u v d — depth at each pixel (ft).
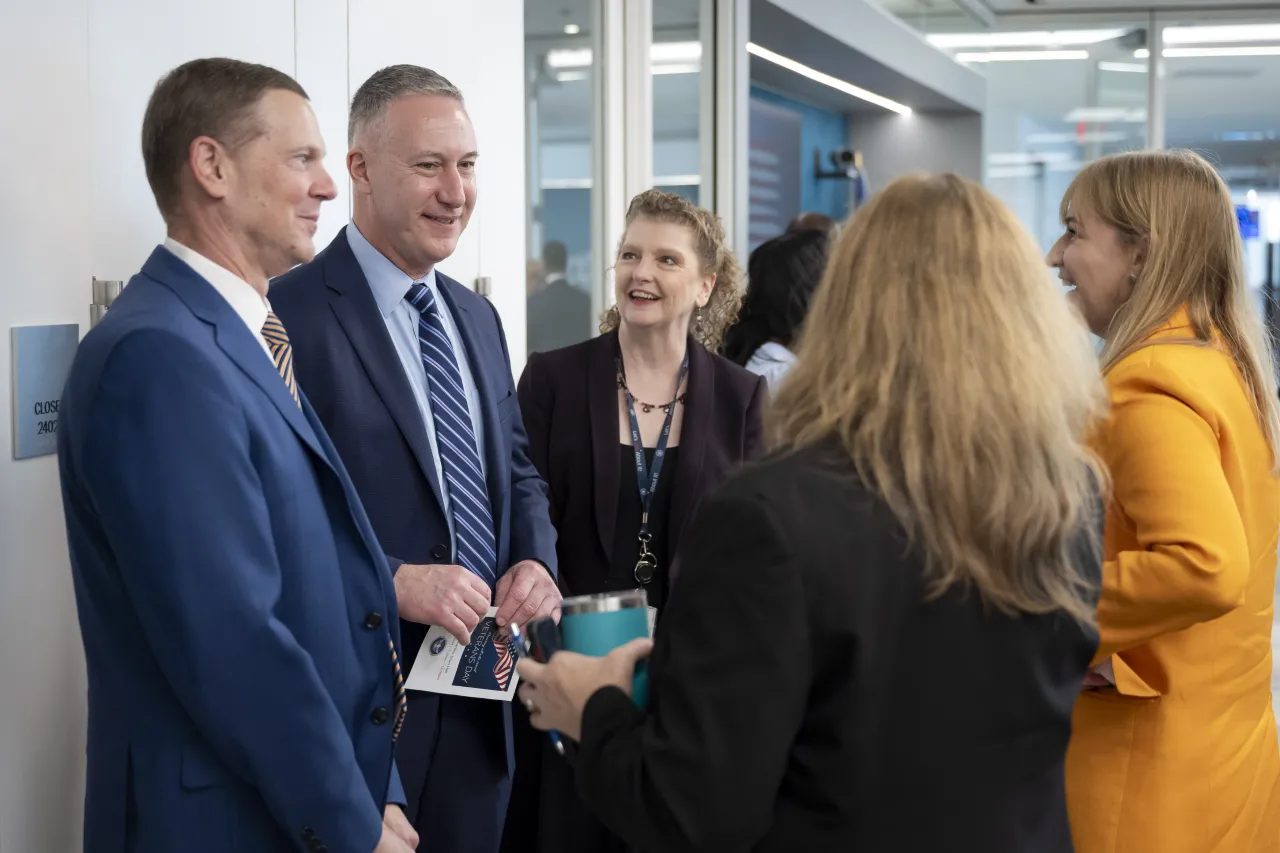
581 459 8.37
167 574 4.64
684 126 17.99
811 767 3.70
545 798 7.82
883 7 25.79
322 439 5.60
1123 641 5.62
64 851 6.55
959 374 3.76
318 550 5.26
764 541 3.59
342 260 6.99
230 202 5.24
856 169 32.96
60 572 6.50
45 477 6.38
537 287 14.21
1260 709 6.29
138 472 4.64
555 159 14.60
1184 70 35.04
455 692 6.63
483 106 11.44
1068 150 35.06
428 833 6.85
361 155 6.97
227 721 4.75
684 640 3.70
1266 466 6.10
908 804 3.72
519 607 6.85
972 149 34.65
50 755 6.44
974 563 3.70
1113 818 5.98
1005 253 3.91
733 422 8.50
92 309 6.66
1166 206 6.10
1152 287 6.09
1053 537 3.84
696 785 3.53
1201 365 5.82
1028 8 34.09
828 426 3.86
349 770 4.99
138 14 7.04
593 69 15.62
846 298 4.01
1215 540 5.40
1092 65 34.68
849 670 3.63
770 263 10.71
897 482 3.76
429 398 7.04
